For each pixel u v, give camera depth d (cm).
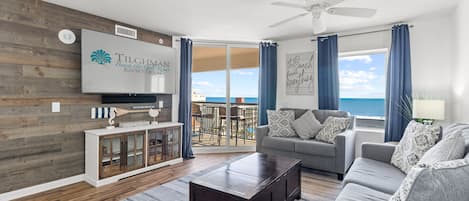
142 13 330
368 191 178
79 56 320
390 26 378
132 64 368
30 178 281
